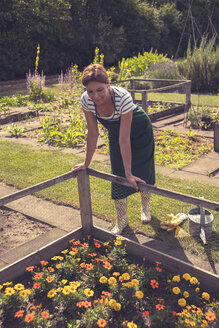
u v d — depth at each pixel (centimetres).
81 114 961
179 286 292
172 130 797
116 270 319
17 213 436
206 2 3334
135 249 331
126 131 297
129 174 301
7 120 970
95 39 2492
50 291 275
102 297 276
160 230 383
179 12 3472
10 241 379
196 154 654
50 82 1898
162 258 312
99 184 510
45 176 546
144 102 925
